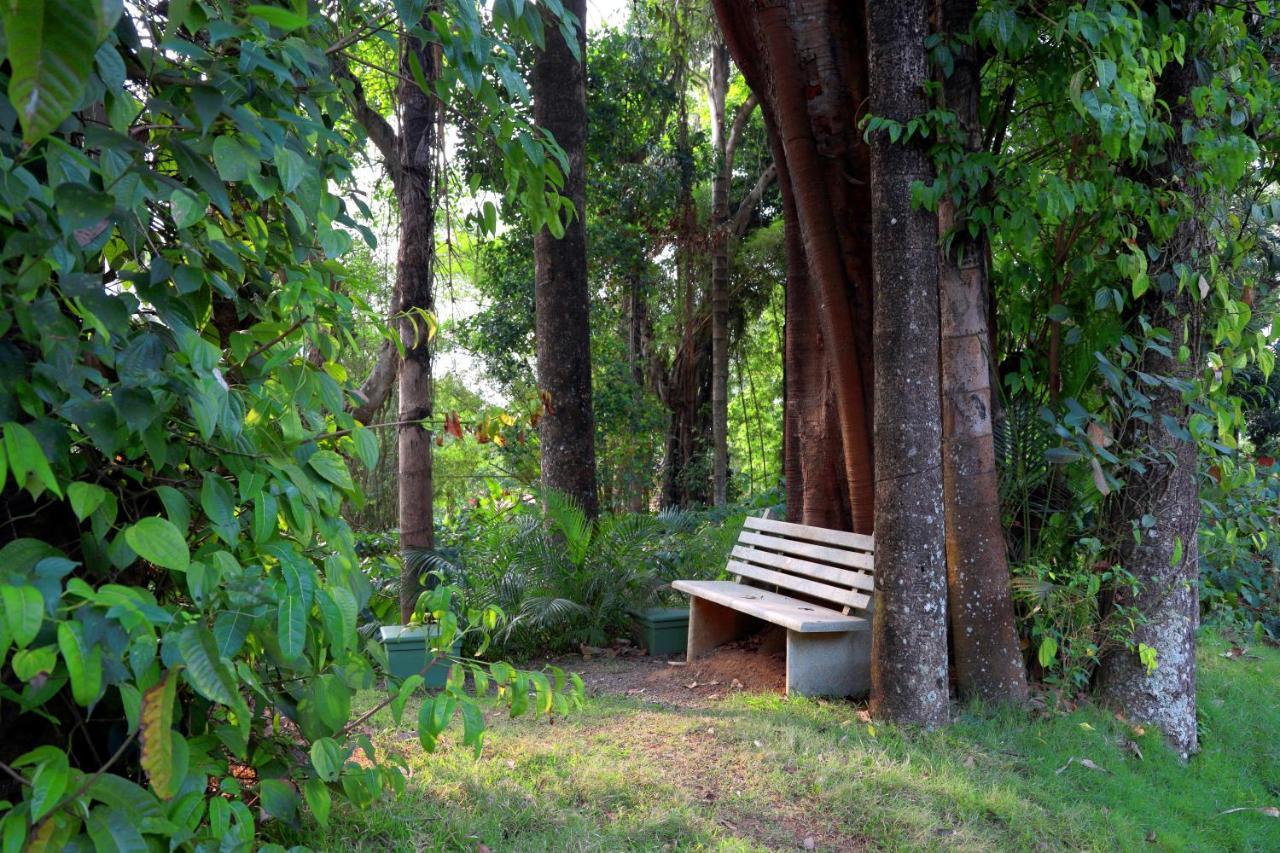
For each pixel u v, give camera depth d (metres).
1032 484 5.01
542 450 7.27
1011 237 4.48
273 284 2.42
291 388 2.27
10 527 2.01
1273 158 5.14
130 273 1.95
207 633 1.79
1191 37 4.70
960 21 4.62
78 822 1.63
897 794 3.59
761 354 21.22
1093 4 4.12
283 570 1.98
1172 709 4.68
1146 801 3.91
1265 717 5.23
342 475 2.38
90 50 0.97
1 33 1.03
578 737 4.07
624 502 16.42
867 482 5.32
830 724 4.32
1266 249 5.20
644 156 15.34
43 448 1.74
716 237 16.08
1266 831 3.96
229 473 2.26
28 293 1.67
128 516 2.09
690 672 5.54
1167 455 4.70
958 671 4.69
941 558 4.38
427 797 3.24
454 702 2.44
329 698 2.32
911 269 4.39
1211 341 5.09
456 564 5.91
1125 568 4.82
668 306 18.73
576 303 7.26
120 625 1.64
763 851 3.09
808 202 5.49
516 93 2.55
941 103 4.45
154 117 1.89
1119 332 4.74
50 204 1.58
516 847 2.95
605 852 2.97
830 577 5.02
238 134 1.96
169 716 1.65
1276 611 7.68
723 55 15.87
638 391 16.23
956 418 4.71
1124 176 4.88
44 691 1.67
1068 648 4.80
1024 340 5.25
